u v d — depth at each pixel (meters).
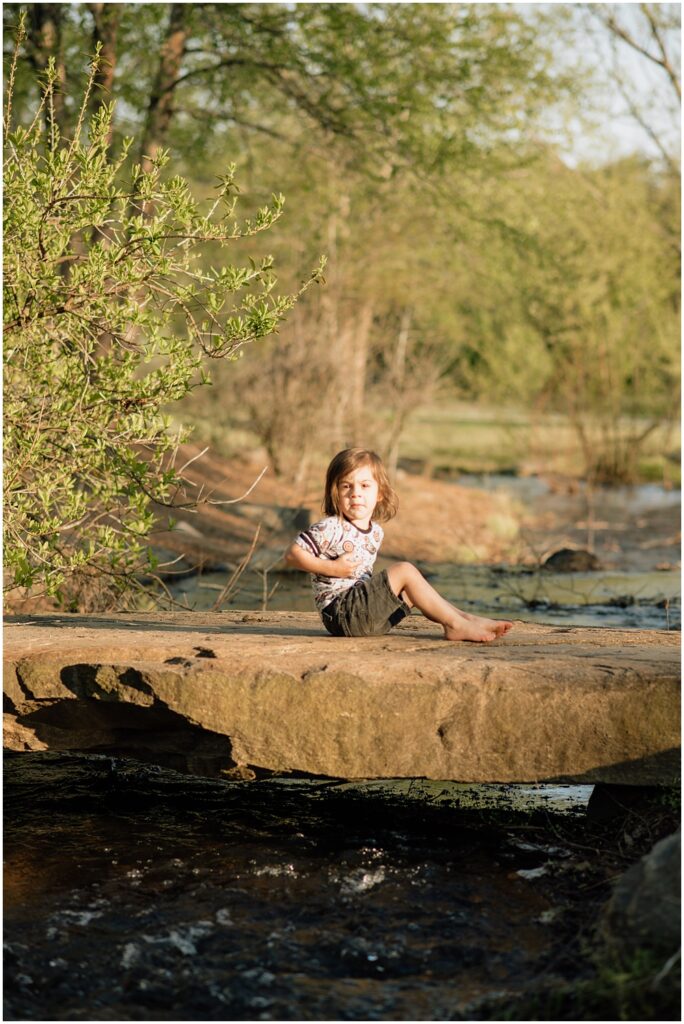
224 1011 3.24
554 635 5.18
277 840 4.59
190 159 15.17
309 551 5.01
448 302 19.50
